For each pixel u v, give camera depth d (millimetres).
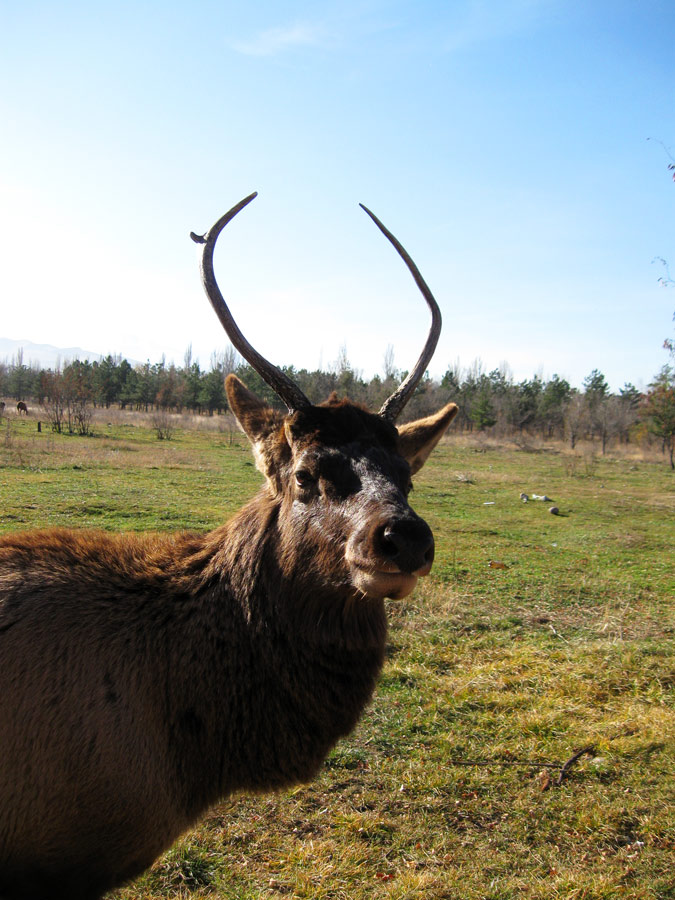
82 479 17641
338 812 4387
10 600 2754
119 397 67250
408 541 2488
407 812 4441
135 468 20953
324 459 2877
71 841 2584
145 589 2996
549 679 6551
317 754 2936
